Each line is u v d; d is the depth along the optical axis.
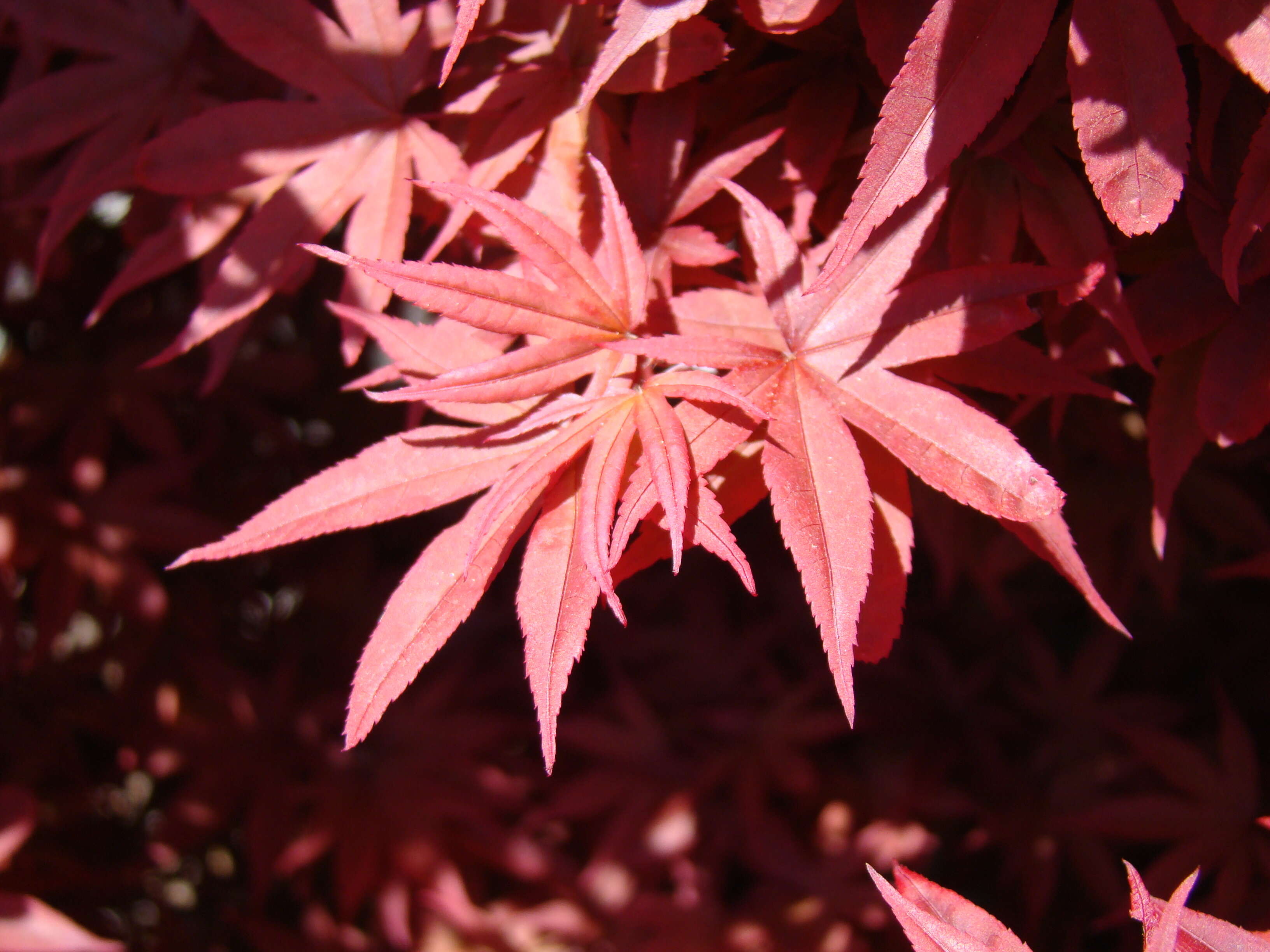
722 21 0.24
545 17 0.24
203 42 0.28
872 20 0.22
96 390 0.40
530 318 0.21
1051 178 0.23
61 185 0.30
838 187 0.24
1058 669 0.40
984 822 0.36
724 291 0.23
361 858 0.39
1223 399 0.23
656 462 0.20
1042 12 0.20
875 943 0.36
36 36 0.29
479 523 0.20
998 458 0.21
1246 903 0.29
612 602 0.19
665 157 0.24
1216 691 0.36
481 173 0.24
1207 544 0.36
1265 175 0.21
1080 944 0.35
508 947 0.39
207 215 0.26
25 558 0.37
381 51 0.25
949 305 0.21
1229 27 0.20
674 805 0.40
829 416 0.21
